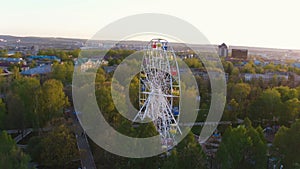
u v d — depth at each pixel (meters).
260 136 60.59
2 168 46.22
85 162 61.50
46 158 58.81
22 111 78.69
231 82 116.94
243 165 53.25
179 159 49.06
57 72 120.81
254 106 92.75
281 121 88.75
